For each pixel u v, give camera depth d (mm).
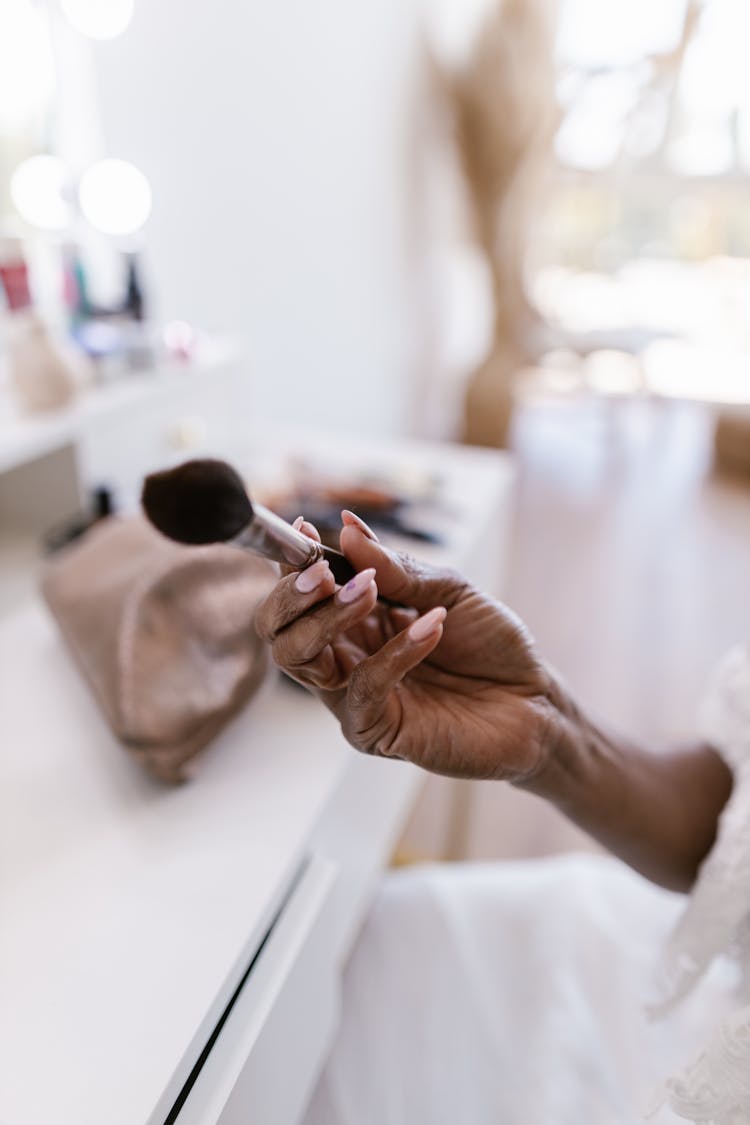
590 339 2820
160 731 515
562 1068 513
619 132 2797
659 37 2625
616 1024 539
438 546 872
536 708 400
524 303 2701
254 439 1190
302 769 551
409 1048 542
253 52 1390
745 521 2449
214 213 1381
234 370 1108
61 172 1003
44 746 569
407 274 2461
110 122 1139
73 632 610
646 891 646
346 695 340
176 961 410
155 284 1264
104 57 1097
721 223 3113
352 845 625
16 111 987
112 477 916
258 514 290
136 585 575
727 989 553
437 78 2354
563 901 635
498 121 2342
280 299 1662
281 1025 447
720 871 450
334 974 554
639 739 531
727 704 530
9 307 920
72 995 392
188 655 548
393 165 2184
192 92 1266
